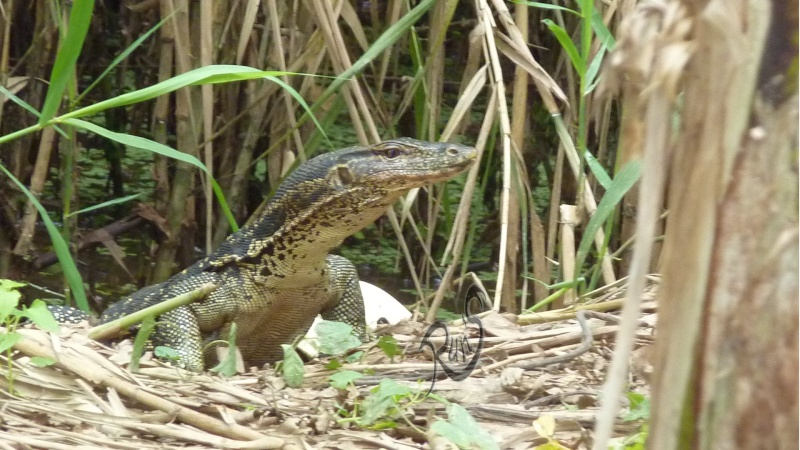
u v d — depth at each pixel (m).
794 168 3.48
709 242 3.60
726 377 3.63
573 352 8.99
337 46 11.55
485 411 7.34
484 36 11.61
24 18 17.22
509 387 8.01
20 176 16.33
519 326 10.45
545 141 17.58
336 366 8.70
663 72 3.45
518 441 6.69
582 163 11.61
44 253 17.48
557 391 8.05
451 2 11.75
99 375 7.08
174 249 15.50
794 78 3.45
